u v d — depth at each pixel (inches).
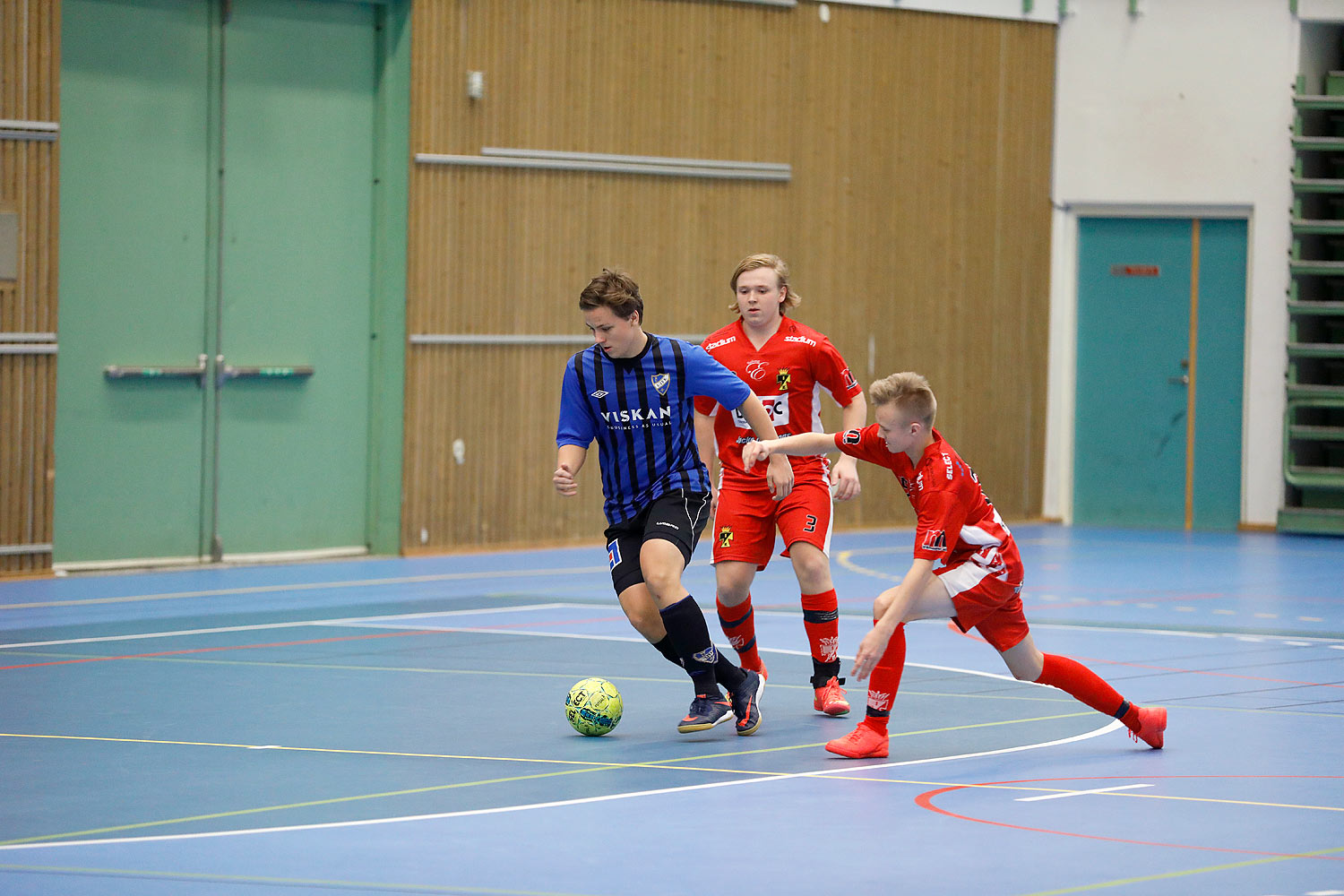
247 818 316.2
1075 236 1088.2
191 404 817.5
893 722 426.6
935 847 295.9
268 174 832.9
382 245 866.8
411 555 874.8
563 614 649.6
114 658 531.2
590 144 914.7
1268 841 301.1
